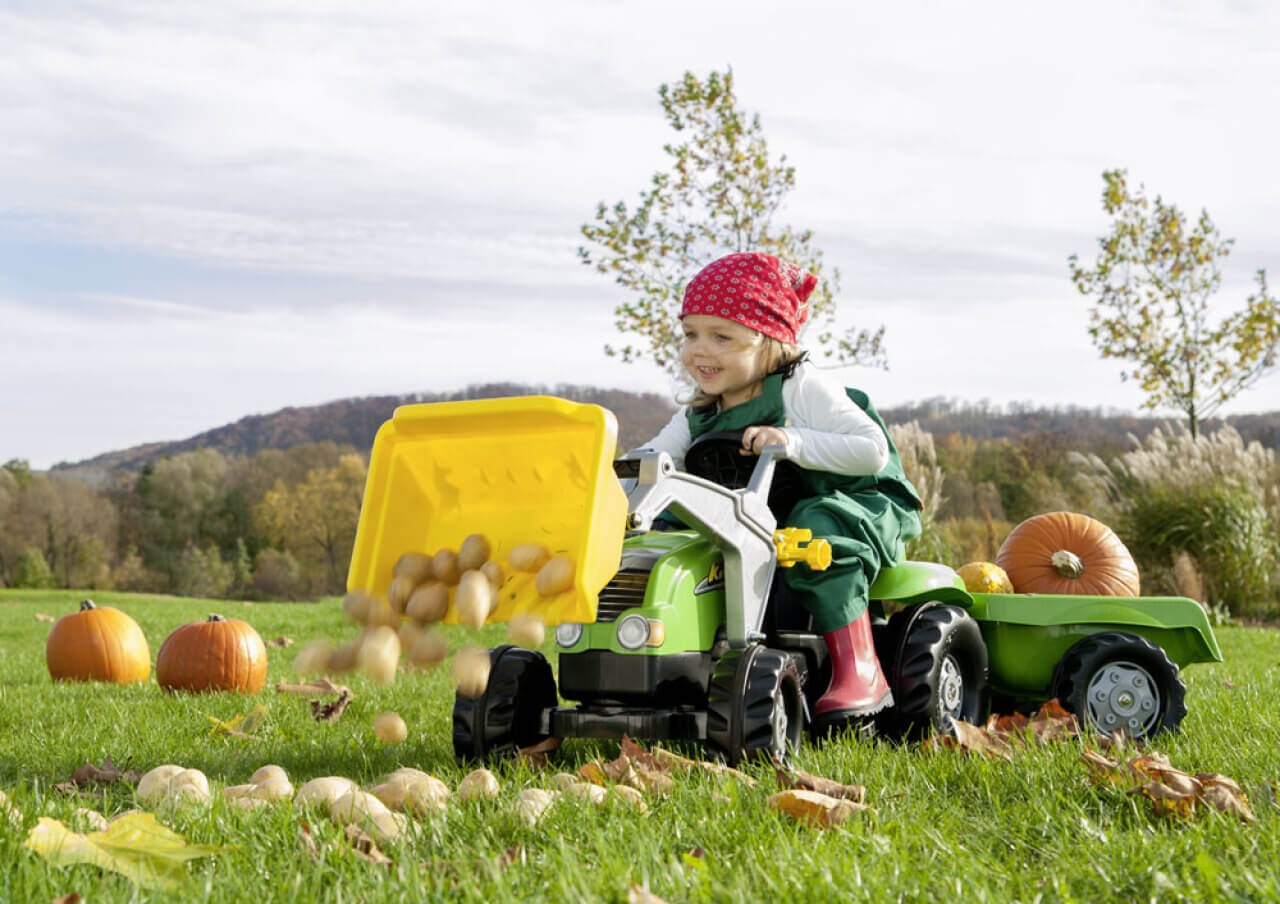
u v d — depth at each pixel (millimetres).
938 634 4039
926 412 43969
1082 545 5016
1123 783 2789
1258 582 13047
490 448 2877
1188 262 17906
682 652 3359
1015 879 2119
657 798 2705
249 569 77188
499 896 1953
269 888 2062
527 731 3576
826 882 1989
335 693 6137
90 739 4328
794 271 4117
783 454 3711
